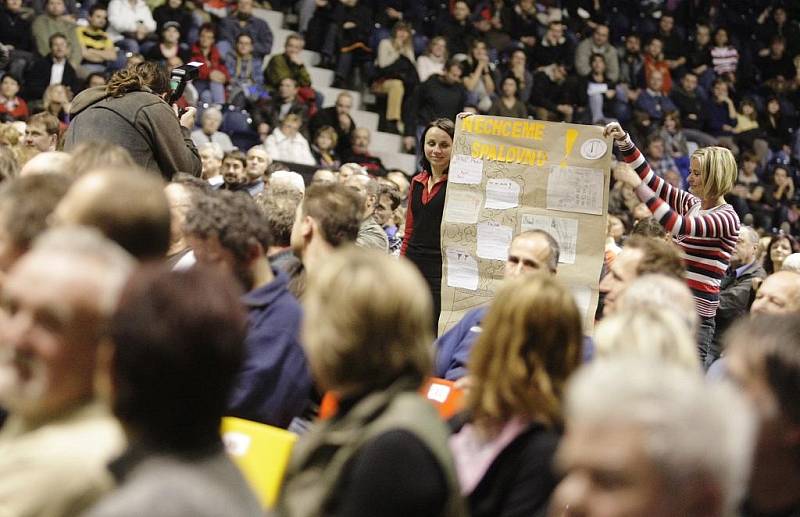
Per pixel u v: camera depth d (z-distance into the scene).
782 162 35.53
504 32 33.59
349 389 5.37
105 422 4.68
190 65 12.97
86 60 26.41
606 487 3.59
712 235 12.11
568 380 6.28
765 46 39.00
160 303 4.24
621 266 8.86
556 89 33.22
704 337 12.28
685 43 37.22
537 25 34.34
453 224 12.20
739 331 5.25
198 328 4.21
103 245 4.89
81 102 11.88
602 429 3.60
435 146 12.88
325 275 5.43
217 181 19.86
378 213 17.77
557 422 6.21
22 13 25.92
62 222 5.77
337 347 5.30
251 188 19.70
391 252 17.95
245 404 7.69
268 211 10.20
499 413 6.20
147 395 4.15
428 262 12.98
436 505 5.06
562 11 36.00
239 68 28.58
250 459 6.53
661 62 35.59
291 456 5.61
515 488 6.08
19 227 6.05
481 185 12.16
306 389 7.99
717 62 37.41
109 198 5.75
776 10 39.38
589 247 11.80
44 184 6.26
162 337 4.16
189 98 26.75
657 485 3.54
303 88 29.45
